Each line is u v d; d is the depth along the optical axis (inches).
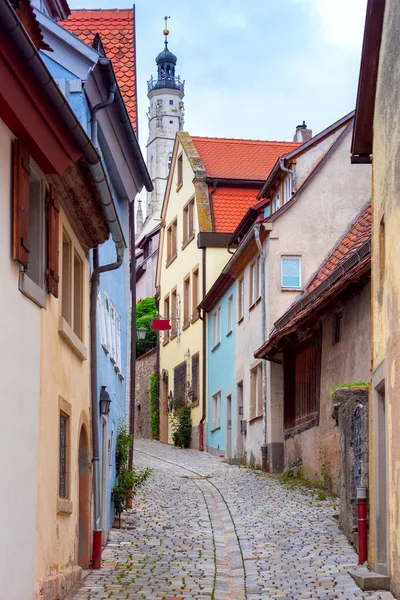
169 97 6117.1
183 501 777.6
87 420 509.7
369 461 481.4
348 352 735.7
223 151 1515.7
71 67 521.3
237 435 1200.8
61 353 427.2
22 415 341.7
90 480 514.3
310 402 874.1
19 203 332.5
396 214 406.6
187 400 1505.9
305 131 1574.8
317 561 504.7
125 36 750.5
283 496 776.3
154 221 2906.0
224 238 1434.5
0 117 313.7
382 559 454.6
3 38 283.7
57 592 392.5
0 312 311.3
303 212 1021.2
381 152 457.7
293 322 822.5
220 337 1336.1
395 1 414.6
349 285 689.0
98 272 525.3
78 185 419.2
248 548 559.8
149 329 1939.0
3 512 311.6
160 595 433.4
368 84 504.7
